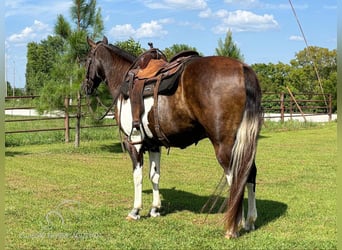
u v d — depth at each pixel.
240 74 4.38
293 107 24.94
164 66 5.10
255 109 4.36
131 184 7.77
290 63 34.31
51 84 12.12
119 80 5.88
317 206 6.07
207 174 8.86
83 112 12.60
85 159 10.92
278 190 7.16
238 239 4.56
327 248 4.32
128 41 18.72
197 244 4.46
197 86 4.49
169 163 10.30
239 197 4.35
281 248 4.32
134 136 5.33
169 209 6.00
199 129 4.79
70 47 11.86
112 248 4.43
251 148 4.32
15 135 15.43
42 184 7.77
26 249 4.45
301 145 13.62
